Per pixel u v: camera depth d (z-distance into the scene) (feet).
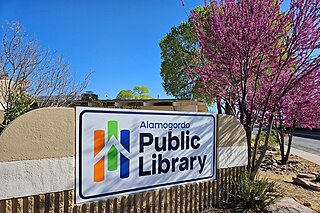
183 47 61.72
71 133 10.97
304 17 18.69
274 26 18.97
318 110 28.76
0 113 24.73
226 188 16.66
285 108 27.71
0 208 9.20
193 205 14.97
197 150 15.43
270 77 20.12
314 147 58.54
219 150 16.48
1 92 28.07
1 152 9.28
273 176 26.99
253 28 18.51
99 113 11.84
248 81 21.07
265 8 18.95
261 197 15.31
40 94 31.91
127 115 12.76
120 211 12.21
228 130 17.06
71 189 10.86
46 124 10.30
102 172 11.79
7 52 32.78
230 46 18.97
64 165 10.71
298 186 22.57
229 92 21.67
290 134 35.78
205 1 21.27
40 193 10.07
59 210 10.51
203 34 21.54
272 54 19.24
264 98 21.49
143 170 13.15
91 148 11.51
